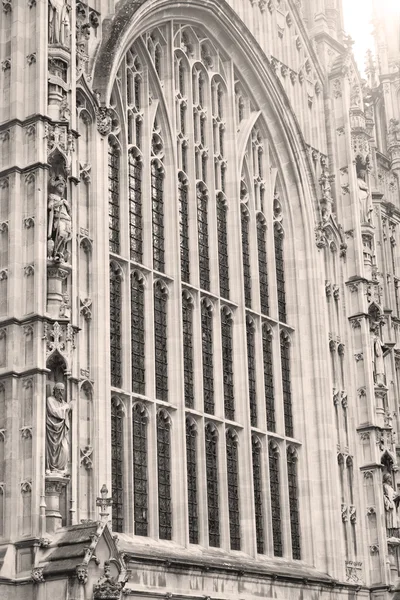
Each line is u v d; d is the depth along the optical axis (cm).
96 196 4578
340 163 6350
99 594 3681
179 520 4691
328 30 6644
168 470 4766
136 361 4753
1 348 3981
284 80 6197
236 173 5622
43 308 3975
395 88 7738
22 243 4072
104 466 4247
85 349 4372
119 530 4419
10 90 4250
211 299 5272
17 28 4291
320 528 5491
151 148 5153
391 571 5722
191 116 5450
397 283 7200
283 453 5472
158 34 5391
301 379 5722
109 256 4656
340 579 5428
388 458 5944
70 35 4428
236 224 5528
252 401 5406
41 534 3769
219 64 5788
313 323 5816
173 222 5103
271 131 5994
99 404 4309
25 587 3725
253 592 4859
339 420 5819
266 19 6184
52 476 3862
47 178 4134
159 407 4791
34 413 3850
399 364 7006
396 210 7300
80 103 4628
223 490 4988
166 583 4416
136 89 5188
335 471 5625
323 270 5988
